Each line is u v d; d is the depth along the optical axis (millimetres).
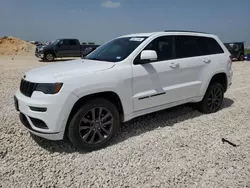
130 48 4328
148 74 4215
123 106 3977
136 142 3998
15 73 11664
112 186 2879
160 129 4547
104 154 3615
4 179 3002
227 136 4254
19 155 3549
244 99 6832
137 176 3062
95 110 3717
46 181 2969
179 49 4852
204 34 5457
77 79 3496
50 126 3400
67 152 3674
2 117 4902
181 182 2947
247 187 2846
